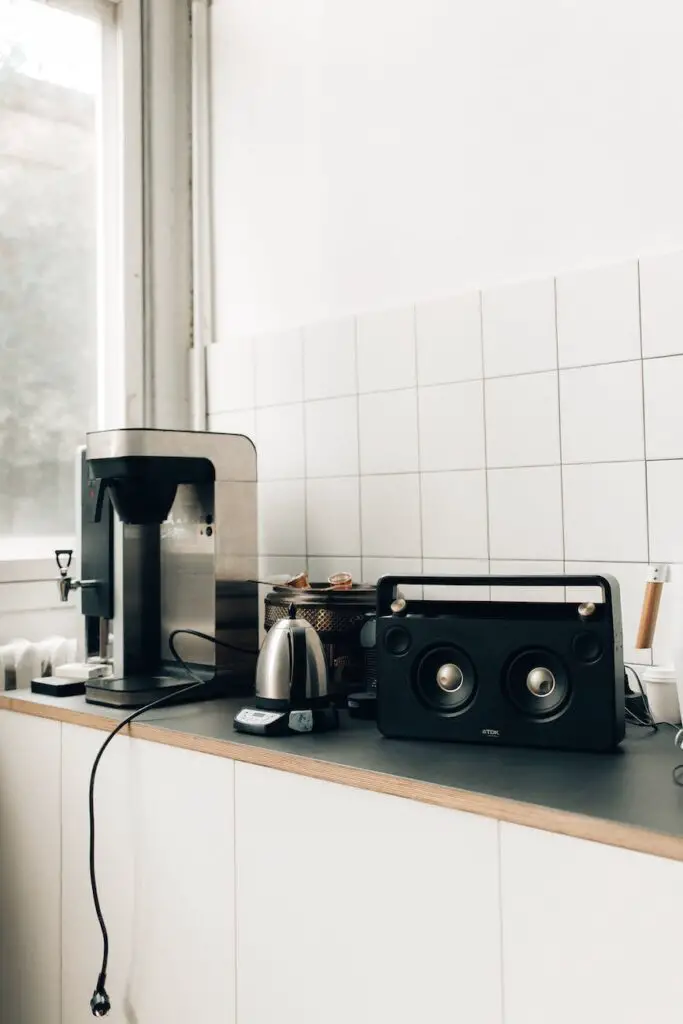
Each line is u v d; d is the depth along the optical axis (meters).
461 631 1.34
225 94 2.24
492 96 1.76
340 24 2.01
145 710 1.54
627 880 0.97
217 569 1.76
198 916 1.40
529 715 1.31
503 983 1.07
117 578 1.78
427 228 1.85
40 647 2.01
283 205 2.11
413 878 1.15
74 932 1.61
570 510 1.63
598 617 1.28
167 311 2.28
